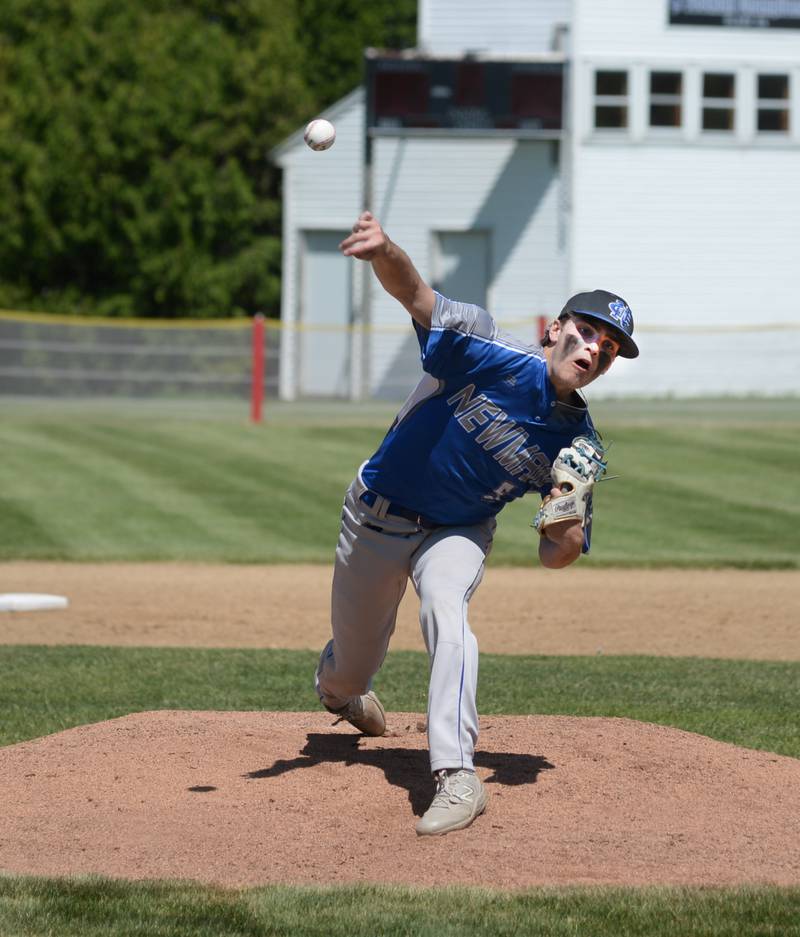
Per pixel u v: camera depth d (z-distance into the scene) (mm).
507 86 88250
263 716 22406
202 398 82125
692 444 66562
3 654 29594
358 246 15484
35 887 14680
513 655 30656
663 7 88438
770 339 86312
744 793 18094
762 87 89562
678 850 16016
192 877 15148
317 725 21562
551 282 90938
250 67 99625
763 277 90375
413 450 16875
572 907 14156
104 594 38625
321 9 118875
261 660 29062
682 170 89438
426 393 16875
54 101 95250
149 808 17328
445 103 88438
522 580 41688
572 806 17422
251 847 16047
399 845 16141
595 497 55188
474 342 16250
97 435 68062
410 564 17641
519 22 92688
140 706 24172
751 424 72938
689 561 44062
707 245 90000
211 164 98312
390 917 13867
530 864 15555
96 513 51188
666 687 26312
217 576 41719
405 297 16141
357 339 85438
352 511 17562
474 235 92250
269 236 102625
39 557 44375
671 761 19297
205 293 97062
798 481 58375
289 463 61344
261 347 74875
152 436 68062
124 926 13648
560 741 20188
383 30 120062
